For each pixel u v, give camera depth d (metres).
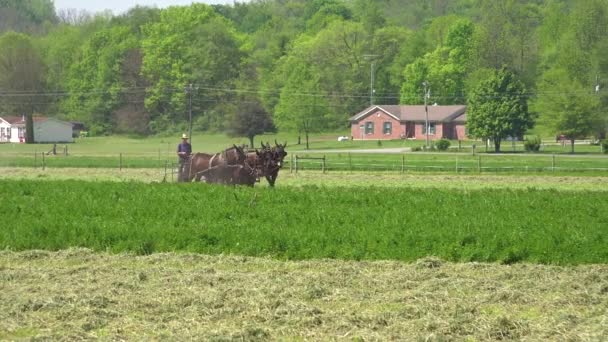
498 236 20.97
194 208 25.78
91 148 94.69
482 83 89.25
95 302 15.30
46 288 16.61
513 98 88.00
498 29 116.25
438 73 115.69
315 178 47.44
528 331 13.76
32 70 116.56
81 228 22.38
